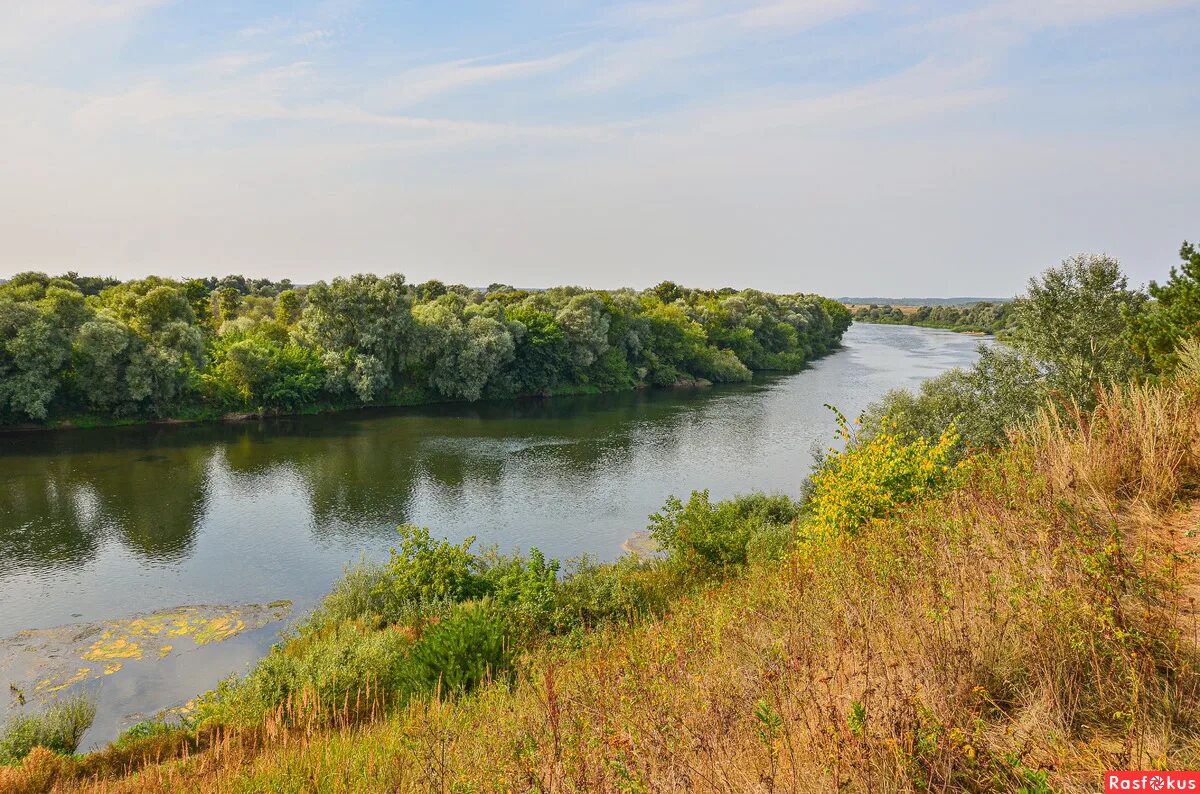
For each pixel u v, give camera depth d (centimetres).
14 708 1498
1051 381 2005
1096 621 393
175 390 4756
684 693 552
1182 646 387
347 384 5628
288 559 2452
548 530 2791
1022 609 445
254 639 1862
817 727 398
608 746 462
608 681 659
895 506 999
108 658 1739
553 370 6794
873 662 472
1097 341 1998
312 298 5700
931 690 409
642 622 1202
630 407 5988
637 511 3034
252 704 1212
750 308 9975
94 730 1412
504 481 3503
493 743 612
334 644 1448
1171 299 1870
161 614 2002
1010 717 388
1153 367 1873
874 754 350
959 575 520
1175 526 583
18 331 4159
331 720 1111
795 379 7912
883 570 629
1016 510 625
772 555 1622
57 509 2900
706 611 901
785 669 486
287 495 3216
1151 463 658
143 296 4856
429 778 561
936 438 2244
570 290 8188
